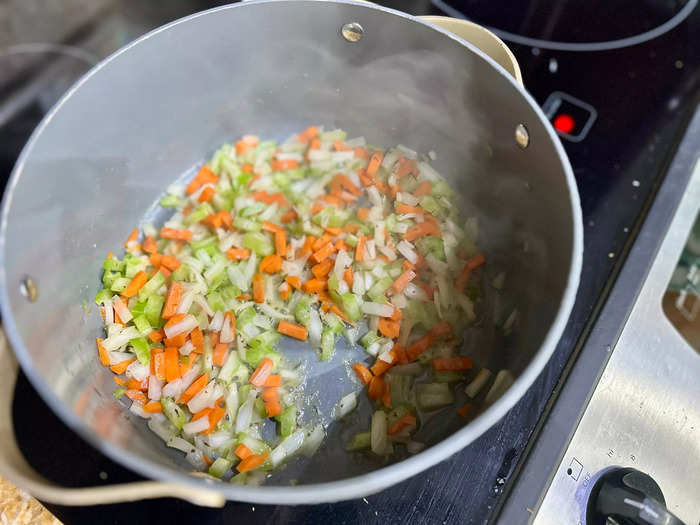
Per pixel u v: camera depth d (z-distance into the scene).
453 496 0.20
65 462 0.21
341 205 0.30
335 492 0.15
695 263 0.26
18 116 0.28
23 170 0.20
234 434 0.23
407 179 0.30
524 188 0.25
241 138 0.31
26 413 0.21
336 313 0.26
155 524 0.20
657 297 0.23
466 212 0.29
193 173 0.31
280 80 0.28
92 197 0.25
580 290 0.24
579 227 0.19
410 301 0.27
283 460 0.23
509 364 0.24
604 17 0.30
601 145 0.27
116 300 0.26
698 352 0.24
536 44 0.29
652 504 0.18
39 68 0.29
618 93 0.28
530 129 0.22
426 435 0.24
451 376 0.25
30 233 0.20
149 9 0.31
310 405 0.24
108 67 0.22
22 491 0.20
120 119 0.25
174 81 0.26
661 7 0.30
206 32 0.24
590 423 0.21
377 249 0.28
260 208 0.29
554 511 0.20
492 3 0.30
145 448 0.22
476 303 0.27
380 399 0.24
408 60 0.25
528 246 0.25
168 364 0.24
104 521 0.20
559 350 0.23
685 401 0.22
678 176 0.25
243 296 0.27
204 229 0.29
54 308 0.22
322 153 0.31
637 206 0.25
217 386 0.24
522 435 0.21
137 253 0.28
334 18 0.24
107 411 0.23
